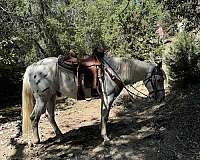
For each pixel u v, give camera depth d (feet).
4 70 23.68
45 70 12.73
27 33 23.68
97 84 12.54
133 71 12.91
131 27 24.18
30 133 14.55
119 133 13.64
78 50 26.61
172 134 12.84
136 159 11.39
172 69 18.86
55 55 26.94
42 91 12.73
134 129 13.98
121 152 11.96
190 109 15.10
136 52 24.14
